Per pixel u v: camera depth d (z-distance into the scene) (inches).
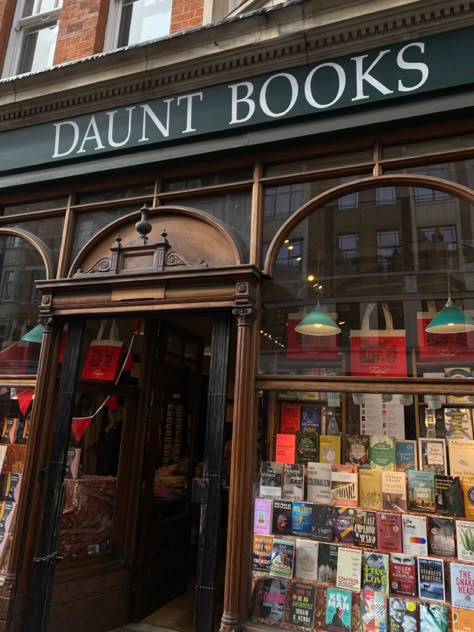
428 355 138.9
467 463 133.9
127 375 193.2
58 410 163.8
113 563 177.5
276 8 155.3
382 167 149.2
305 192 157.9
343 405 144.9
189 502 217.3
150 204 175.2
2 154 196.4
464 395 132.3
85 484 175.9
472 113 138.9
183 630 173.0
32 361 179.9
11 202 199.0
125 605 177.8
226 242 158.1
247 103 159.8
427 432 138.7
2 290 193.3
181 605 196.4
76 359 167.8
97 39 220.7
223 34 163.6
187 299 152.3
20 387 180.4
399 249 147.3
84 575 166.2
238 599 129.4
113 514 184.2
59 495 156.6
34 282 188.5
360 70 147.3
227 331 149.9
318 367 145.1
